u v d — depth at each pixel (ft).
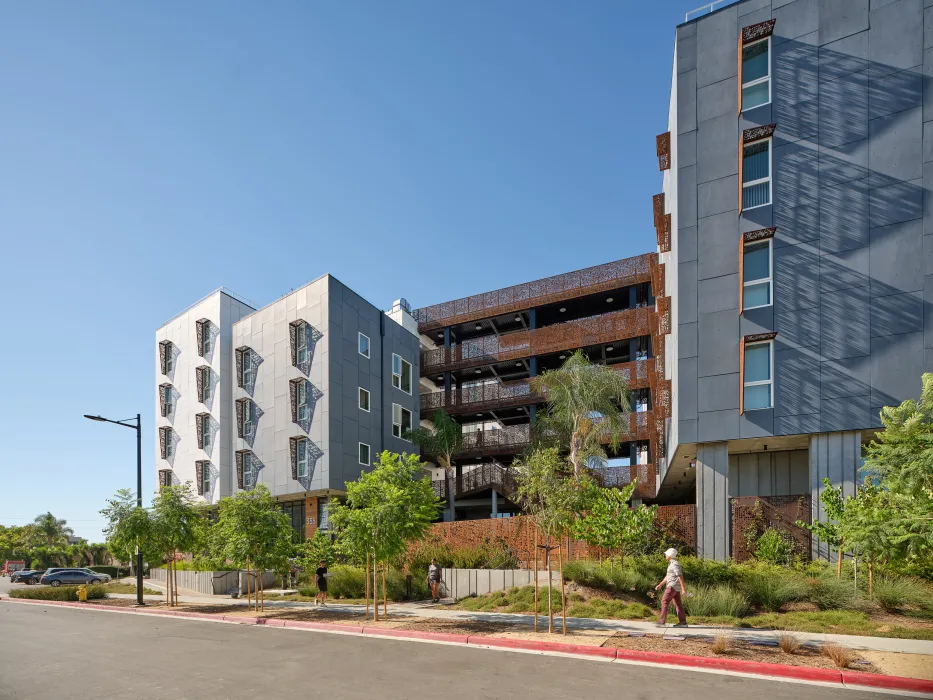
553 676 31.45
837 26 64.18
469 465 141.18
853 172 61.77
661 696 27.35
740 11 69.72
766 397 62.49
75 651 43.06
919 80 60.03
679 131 71.41
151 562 81.97
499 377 152.35
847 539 44.16
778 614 46.50
